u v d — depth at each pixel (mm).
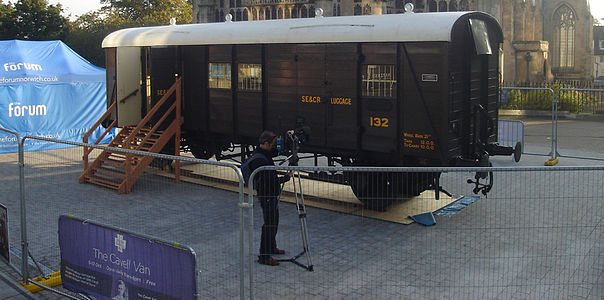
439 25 11461
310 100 13711
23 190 8773
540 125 30766
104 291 7031
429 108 11773
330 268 9117
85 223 7102
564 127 29734
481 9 53156
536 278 8406
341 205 12977
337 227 11359
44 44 24312
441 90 11562
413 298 7891
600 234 10359
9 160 19906
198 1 65375
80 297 7695
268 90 14633
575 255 9000
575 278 8609
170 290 6227
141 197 13484
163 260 6230
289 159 12273
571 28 64000
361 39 12508
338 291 8203
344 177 13219
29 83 21719
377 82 12531
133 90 18047
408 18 12164
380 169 6461
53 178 16375
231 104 15664
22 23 57875
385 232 11039
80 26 68500
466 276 8641
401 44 12016
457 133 12094
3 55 22453
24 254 8734
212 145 17234
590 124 31078
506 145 20656
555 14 64500
